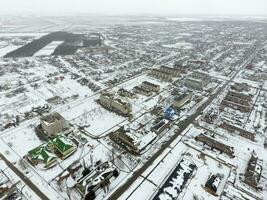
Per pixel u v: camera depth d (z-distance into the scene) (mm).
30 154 83250
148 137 97750
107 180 73188
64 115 116688
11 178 75375
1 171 78188
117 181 75812
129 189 72875
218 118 119188
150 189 73188
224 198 70188
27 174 77312
